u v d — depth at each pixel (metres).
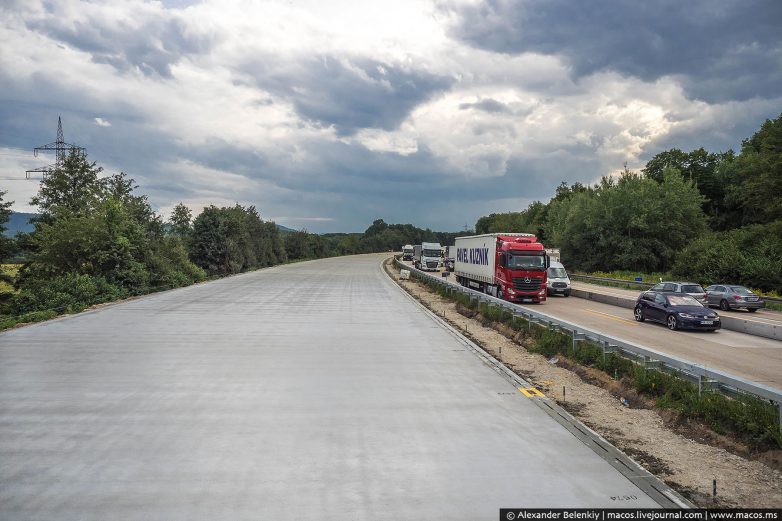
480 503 5.77
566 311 26.94
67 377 11.27
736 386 8.47
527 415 9.14
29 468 6.58
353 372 12.24
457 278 40.50
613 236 59.38
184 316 21.23
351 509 5.57
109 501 5.70
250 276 49.53
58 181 41.78
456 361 13.76
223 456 7.05
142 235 33.97
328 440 7.73
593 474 6.63
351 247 146.12
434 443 7.68
